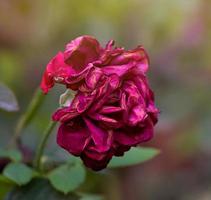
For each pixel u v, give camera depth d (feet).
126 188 3.84
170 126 3.95
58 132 2.39
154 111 2.40
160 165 4.01
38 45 4.10
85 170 2.74
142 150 2.75
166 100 4.01
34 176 2.67
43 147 2.70
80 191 2.99
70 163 2.69
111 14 4.15
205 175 4.12
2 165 2.74
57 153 2.84
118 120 2.37
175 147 3.98
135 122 2.36
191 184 4.11
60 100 2.42
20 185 2.60
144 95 2.40
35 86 3.98
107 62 2.40
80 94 2.38
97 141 2.36
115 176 3.50
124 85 2.40
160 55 4.13
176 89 4.05
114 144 2.39
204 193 4.13
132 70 2.40
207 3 4.16
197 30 4.17
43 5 4.08
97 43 2.43
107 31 4.15
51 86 2.43
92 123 2.37
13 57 4.07
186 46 4.15
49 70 2.42
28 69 4.02
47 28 4.11
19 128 2.85
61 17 4.12
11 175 2.62
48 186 2.67
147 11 4.16
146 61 2.43
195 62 4.15
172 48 4.15
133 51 2.42
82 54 2.42
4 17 4.04
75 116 2.37
